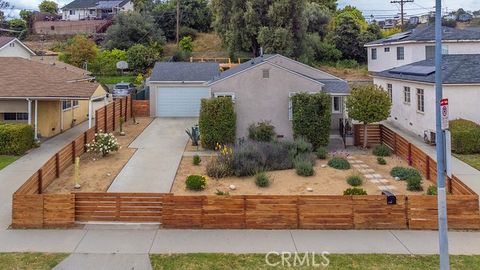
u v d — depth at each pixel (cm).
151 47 4938
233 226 1167
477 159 1852
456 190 1277
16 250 1017
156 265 947
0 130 1903
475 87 2089
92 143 1920
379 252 1016
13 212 1155
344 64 4812
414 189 1439
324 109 2016
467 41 3369
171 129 2619
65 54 4572
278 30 4244
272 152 1720
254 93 2142
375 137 2194
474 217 1153
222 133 2034
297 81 2134
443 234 775
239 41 4591
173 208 1167
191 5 5878
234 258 980
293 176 1602
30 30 6191
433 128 2120
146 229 1154
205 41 5625
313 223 1166
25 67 2467
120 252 1012
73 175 1595
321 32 5081
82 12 7025
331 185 1491
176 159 1855
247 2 4409
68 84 2300
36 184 1331
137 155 1922
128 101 3000
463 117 2108
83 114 2945
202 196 1166
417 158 1681
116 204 1188
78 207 1182
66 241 1073
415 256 991
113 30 5150
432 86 2123
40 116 2302
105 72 4653
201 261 965
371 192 1418
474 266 934
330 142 2219
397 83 2666
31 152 1975
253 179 1561
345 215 1163
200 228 1163
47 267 931
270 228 1165
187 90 3142
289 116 2144
